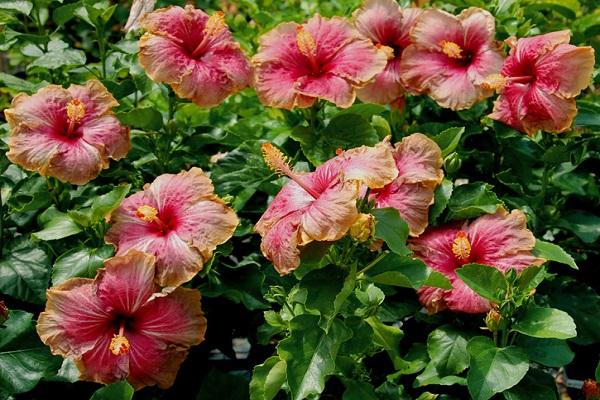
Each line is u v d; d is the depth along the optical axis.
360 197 1.41
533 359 1.43
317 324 1.39
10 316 1.46
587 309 1.57
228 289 1.52
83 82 1.72
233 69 1.58
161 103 1.79
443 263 1.48
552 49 1.52
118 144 1.53
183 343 1.44
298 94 1.57
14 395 1.52
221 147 1.73
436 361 1.45
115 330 1.43
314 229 1.34
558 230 1.73
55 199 1.58
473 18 1.60
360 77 1.57
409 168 1.48
